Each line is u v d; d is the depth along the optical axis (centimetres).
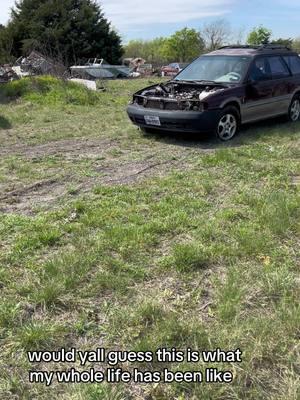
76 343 284
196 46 6088
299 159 700
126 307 317
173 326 288
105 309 315
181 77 934
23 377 257
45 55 2825
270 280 344
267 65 933
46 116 1162
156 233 433
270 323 293
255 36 5566
